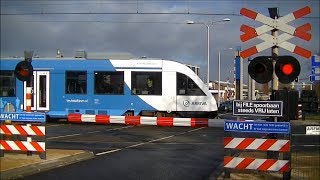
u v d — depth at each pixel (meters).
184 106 27.12
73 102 27.94
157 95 27.23
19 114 12.95
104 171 11.69
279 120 10.72
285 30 10.64
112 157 14.30
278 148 10.38
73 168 12.10
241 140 10.62
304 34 10.60
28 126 12.81
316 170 10.70
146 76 27.39
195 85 27.14
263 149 10.48
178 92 27.22
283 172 10.31
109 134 21.86
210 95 27.09
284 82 10.29
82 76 27.95
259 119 11.79
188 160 13.88
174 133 23.08
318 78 15.84
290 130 10.31
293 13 10.64
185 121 17.83
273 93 10.77
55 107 28.11
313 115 41.69
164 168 12.33
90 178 10.69
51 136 20.41
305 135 10.75
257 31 10.73
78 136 20.59
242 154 13.47
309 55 10.58
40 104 28.27
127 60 27.53
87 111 27.81
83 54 28.59
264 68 10.35
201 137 21.11
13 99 28.41
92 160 13.62
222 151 16.06
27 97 14.14
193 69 28.12
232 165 10.63
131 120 18.67
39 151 12.80
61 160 13.01
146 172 11.65
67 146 16.84
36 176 10.84
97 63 27.84
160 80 27.28
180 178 10.88
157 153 15.38
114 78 27.66
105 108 27.64
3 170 10.95
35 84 28.33
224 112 52.78
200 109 27.05
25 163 12.02
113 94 27.58
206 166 12.77
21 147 12.84
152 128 25.92
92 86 27.78
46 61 28.28
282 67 10.22
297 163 10.77
